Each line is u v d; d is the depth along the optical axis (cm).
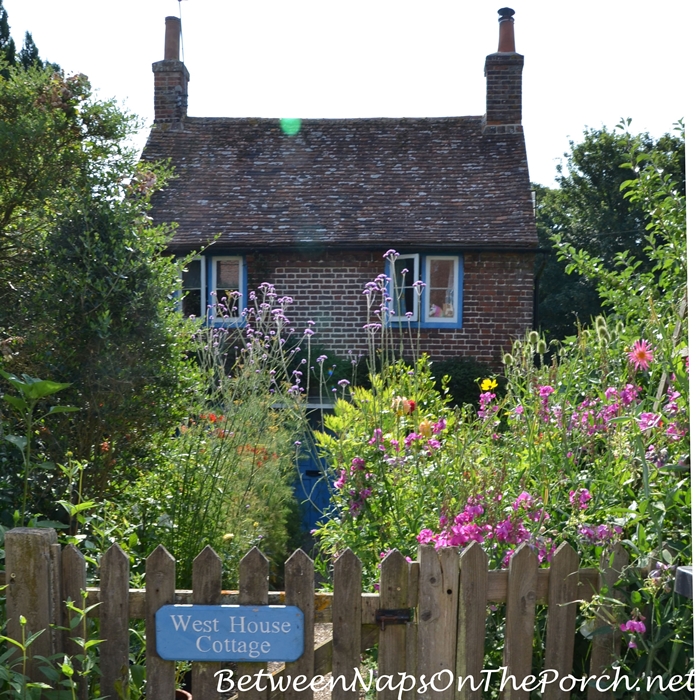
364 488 392
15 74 470
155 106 1452
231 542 448
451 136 1406
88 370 402
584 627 260
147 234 458
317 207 1288
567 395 363
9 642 258
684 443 284
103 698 252
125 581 255
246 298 1248
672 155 475
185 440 507
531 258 1225
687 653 249
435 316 1244
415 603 255
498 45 1418
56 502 348
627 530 292
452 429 421
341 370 1176
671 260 430
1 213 452
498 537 295
